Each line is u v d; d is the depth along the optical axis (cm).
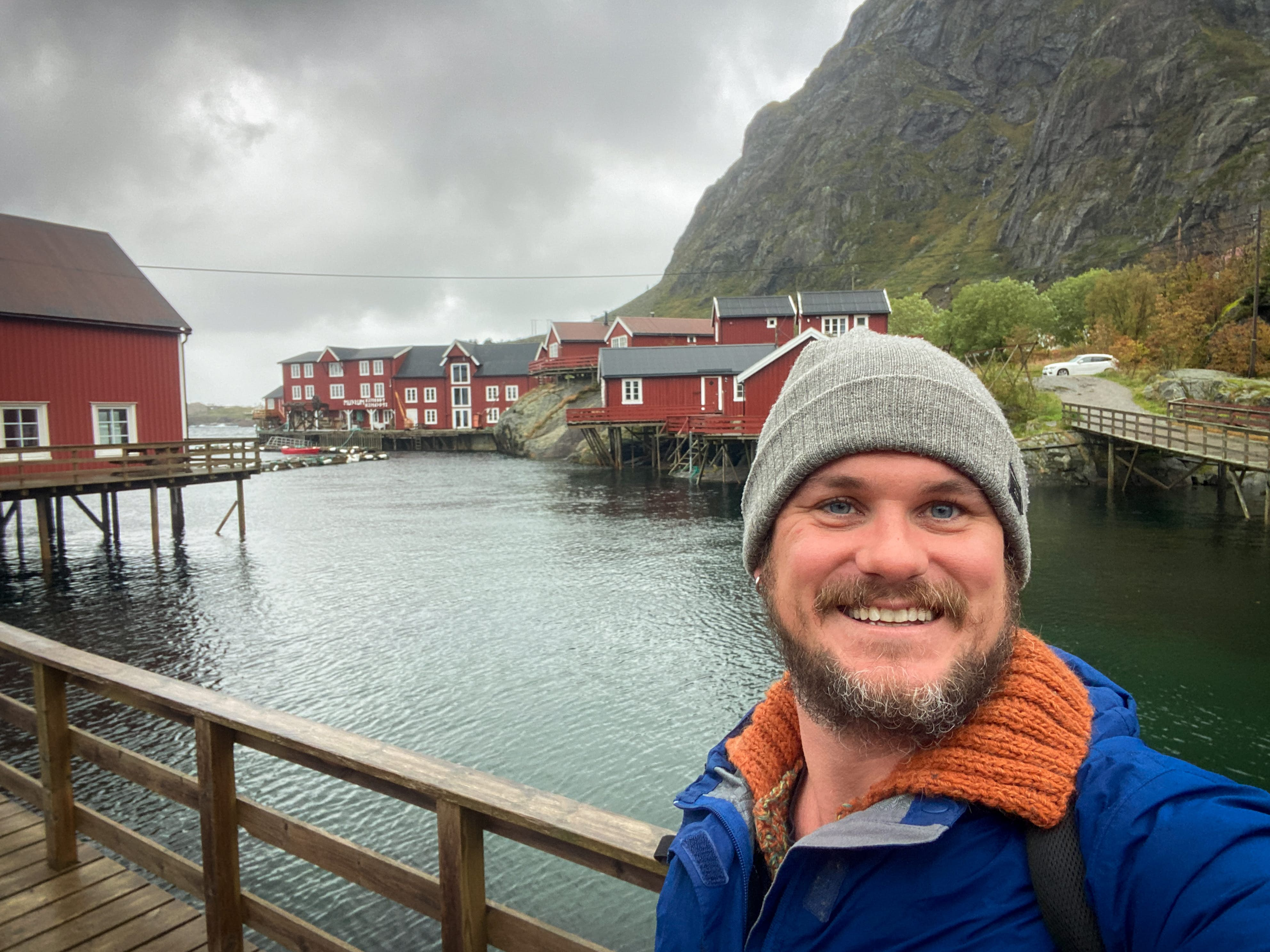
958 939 69
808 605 84
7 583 1577
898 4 14988
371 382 6919
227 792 266
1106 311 4119
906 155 12381
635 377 3909
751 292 12394
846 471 82
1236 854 59
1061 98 9006
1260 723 788
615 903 539
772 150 16288
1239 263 3600
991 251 9319
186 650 1101
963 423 80
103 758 325
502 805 178
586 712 854
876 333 93
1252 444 2291
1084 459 2762
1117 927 62
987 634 79
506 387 6675
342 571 1627
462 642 1116
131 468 1858
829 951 77
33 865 351
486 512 2530
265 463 4425
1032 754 72
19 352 1912
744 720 113
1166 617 1130
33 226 2178
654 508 2514
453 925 196
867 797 79
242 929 273
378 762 208
